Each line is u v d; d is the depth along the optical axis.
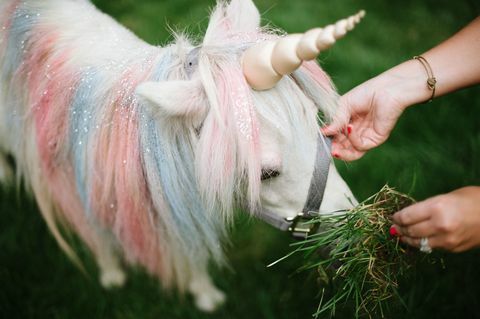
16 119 1.85
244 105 1.29
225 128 1.31
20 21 1.76
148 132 1.48
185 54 1.45
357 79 3.27
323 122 1.52
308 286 2.36
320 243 1.57
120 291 2.48
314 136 1.43
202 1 3.93
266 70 1.26
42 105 1.70
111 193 1.72
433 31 3.76
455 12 3.92
